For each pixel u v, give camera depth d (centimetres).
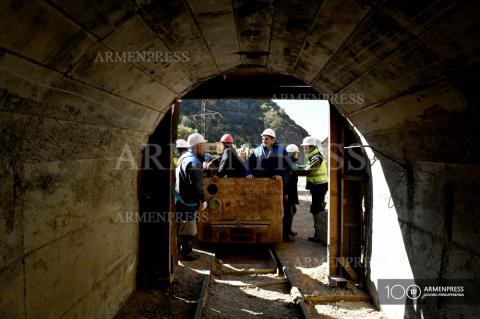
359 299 477
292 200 795
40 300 247
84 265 321
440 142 279
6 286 209
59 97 235
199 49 323
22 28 164
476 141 234
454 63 201
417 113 281
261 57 384
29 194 231
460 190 271
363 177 505
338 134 525
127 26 222
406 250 370
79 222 309
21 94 199
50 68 205
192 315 423
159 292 486
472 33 172
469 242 259
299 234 867
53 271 265
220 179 705
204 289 480
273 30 293
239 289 523
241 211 702
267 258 683
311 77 399
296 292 480
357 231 526
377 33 227
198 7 235
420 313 338
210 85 591
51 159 258
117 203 408
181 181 591
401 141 348
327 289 507
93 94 271
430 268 318
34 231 238
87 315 330
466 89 211
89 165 327
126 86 307
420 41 205
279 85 588
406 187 368
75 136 286
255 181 702
